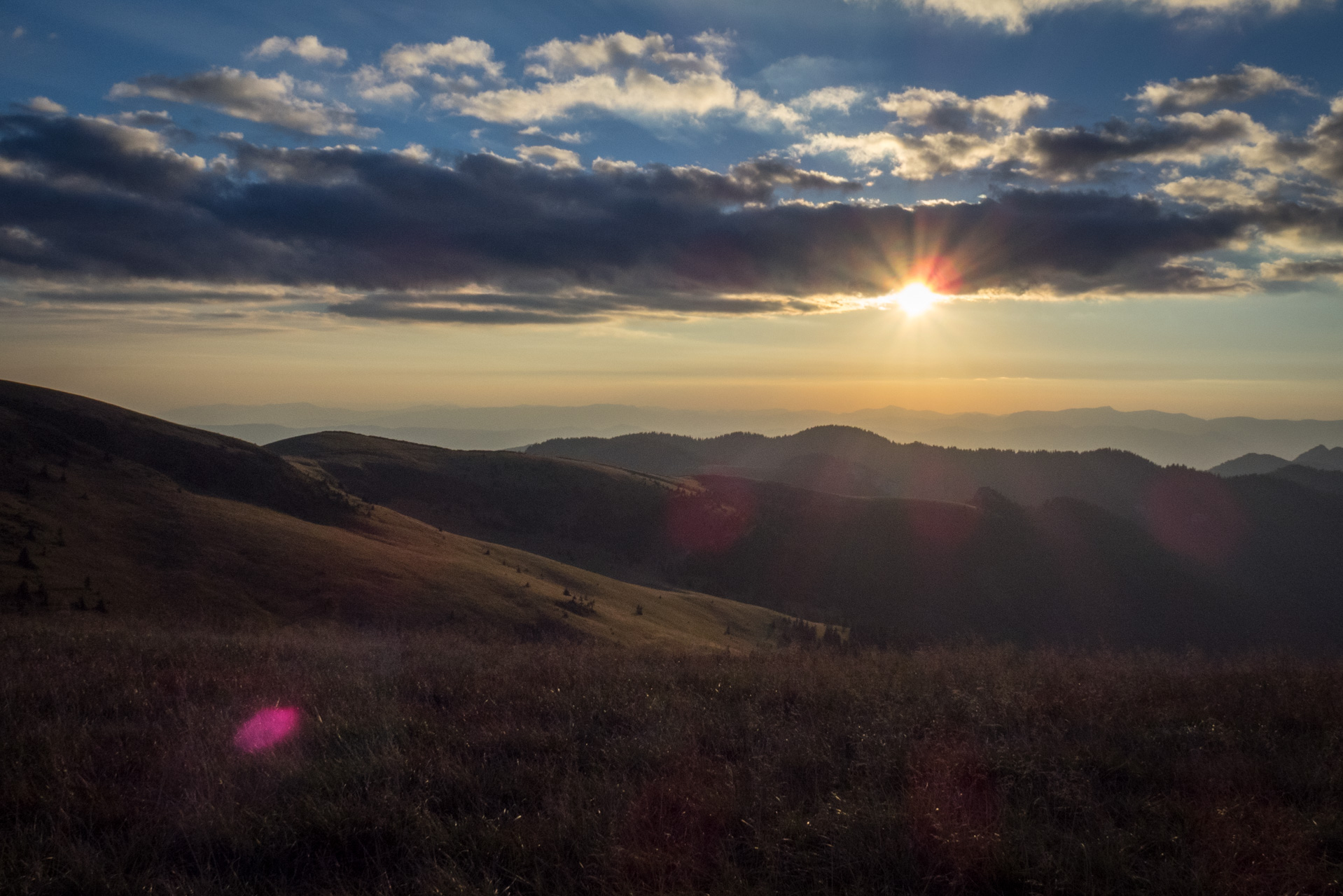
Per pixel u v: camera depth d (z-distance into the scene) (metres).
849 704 7.25
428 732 6.13
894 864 4.04
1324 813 4.68
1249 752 5.93
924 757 5.45
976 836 4.13
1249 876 3.88
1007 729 6.44
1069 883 3.88
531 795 4.95
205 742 5.66
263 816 4.50
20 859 3.99
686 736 6.07
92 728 6.16
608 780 5.06
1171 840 4.30
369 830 4.39
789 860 4.10
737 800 4.76
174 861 4.16
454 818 4.65
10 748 5.50
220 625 23.67
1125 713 7.13
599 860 4.05
